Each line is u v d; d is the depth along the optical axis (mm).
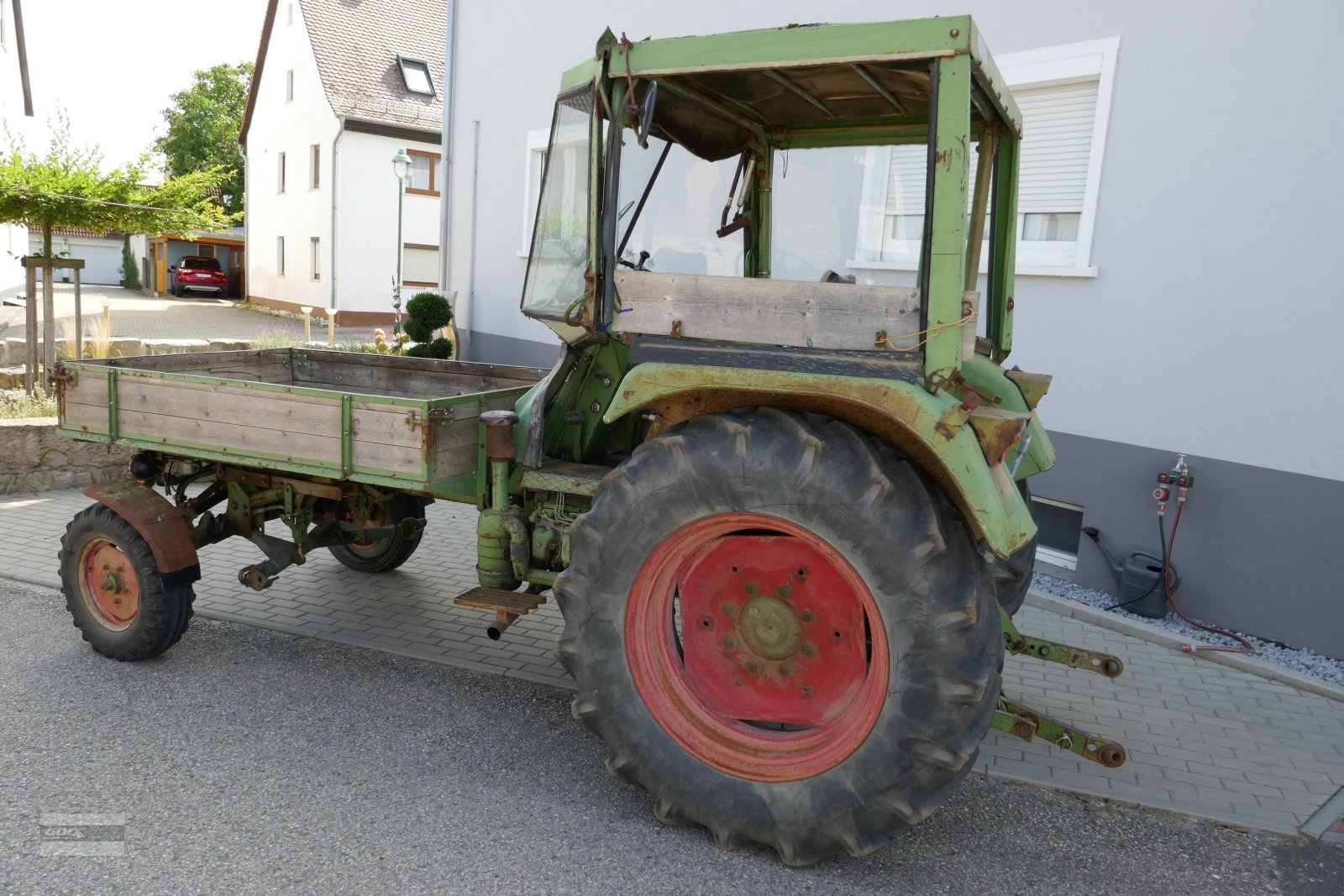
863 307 2875
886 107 3398
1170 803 3436
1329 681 4602
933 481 2977
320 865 2848
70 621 4852
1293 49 4789
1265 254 4965
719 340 3049
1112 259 5539
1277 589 5020
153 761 3451
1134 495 5551
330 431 3881
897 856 3047
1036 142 5961
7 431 7273
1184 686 4562
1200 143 5148
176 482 4676
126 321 22547
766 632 3141
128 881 2742
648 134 3189
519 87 10055
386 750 3605
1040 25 5777
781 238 3742
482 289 10875
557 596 3188
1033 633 5211
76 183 9766
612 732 3111
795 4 7207
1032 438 3820
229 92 44781
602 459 3965
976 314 2963
